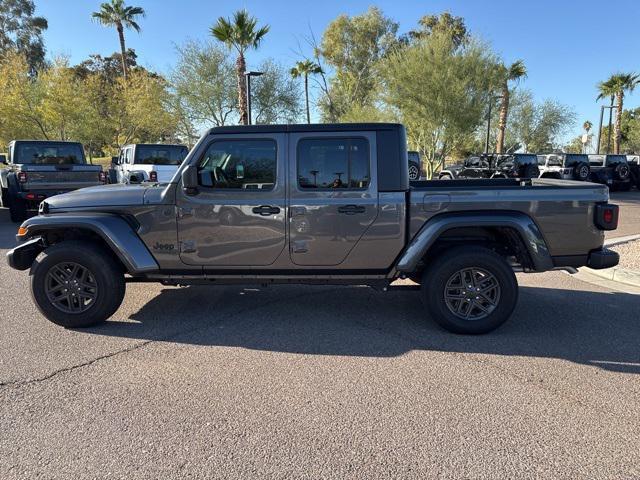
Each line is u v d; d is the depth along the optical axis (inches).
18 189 477.4
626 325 204.5
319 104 1614.2
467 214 188.2
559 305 232.7
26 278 276.4
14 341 183.8
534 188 188.1
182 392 145.2
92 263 191.5
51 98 1065.5
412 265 188.7
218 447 117.9
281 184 189.6
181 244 194.1
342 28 1663.4
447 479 106.7
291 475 107.8
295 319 210.5
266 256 193.9
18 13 1831.9
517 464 112.0
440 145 1044.5
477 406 137.6
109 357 169.8
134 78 1273.4
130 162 634.2
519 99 1774.1
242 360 168.2
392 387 148.8
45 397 141.7
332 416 132.0
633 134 2269.9
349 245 191.5
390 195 188.7
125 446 118.0
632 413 134.5
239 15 900.0
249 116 815.7
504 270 187.2
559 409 136.3
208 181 189.3
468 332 191.2
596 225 189.6
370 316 215.2
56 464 111.2
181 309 223.0
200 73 1119.6
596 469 110.3
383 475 108.0
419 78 960.9
